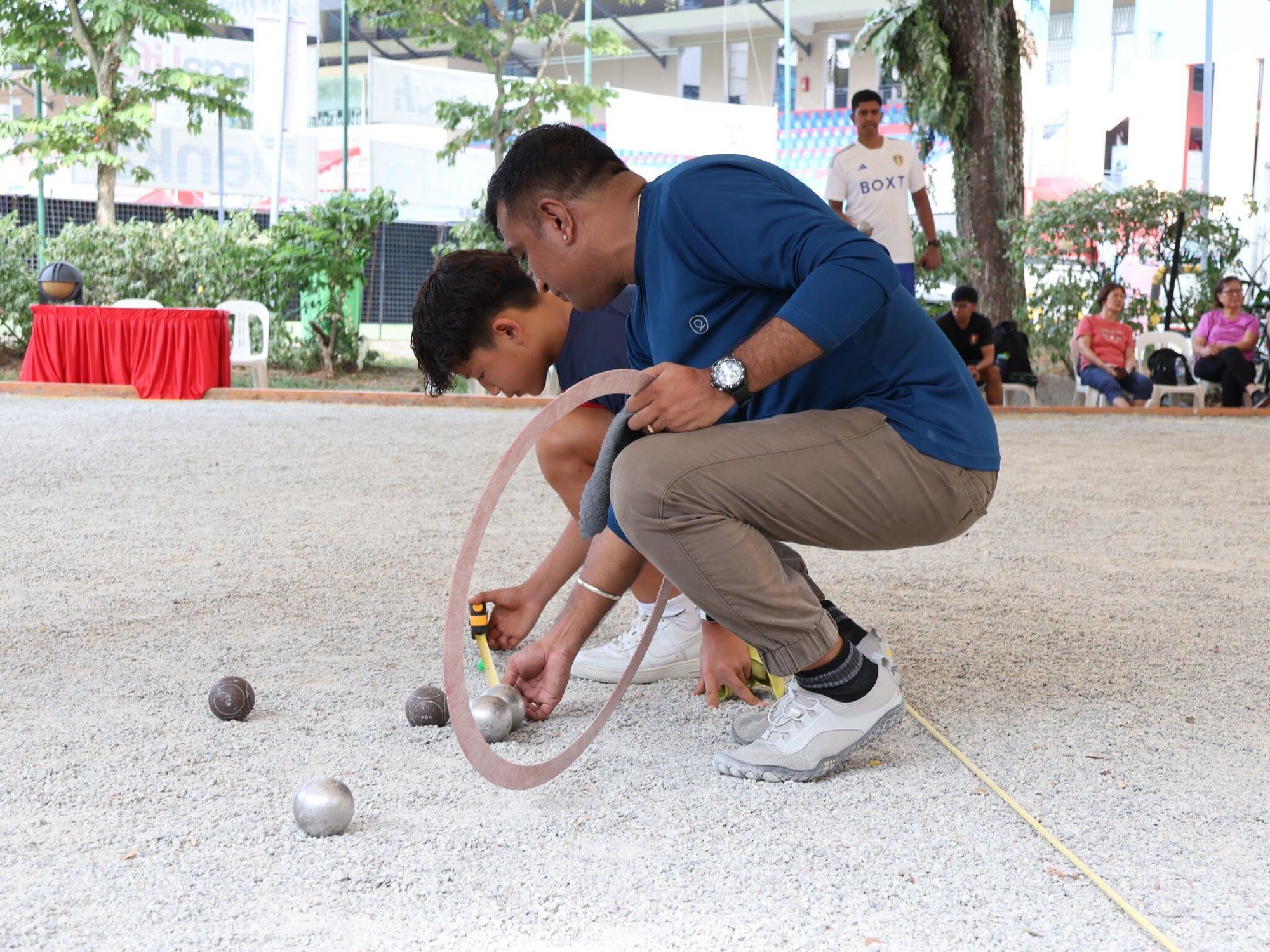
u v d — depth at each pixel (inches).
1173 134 711.7
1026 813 68.9
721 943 53.9
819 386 73.0
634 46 995.9
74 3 484.1
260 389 371.6
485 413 339.6
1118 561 145.1
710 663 89.9
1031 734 83.0
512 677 85.1
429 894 58.3
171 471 207.5
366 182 624.4
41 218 495.8
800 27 952.3
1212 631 112.0
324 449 241.8
